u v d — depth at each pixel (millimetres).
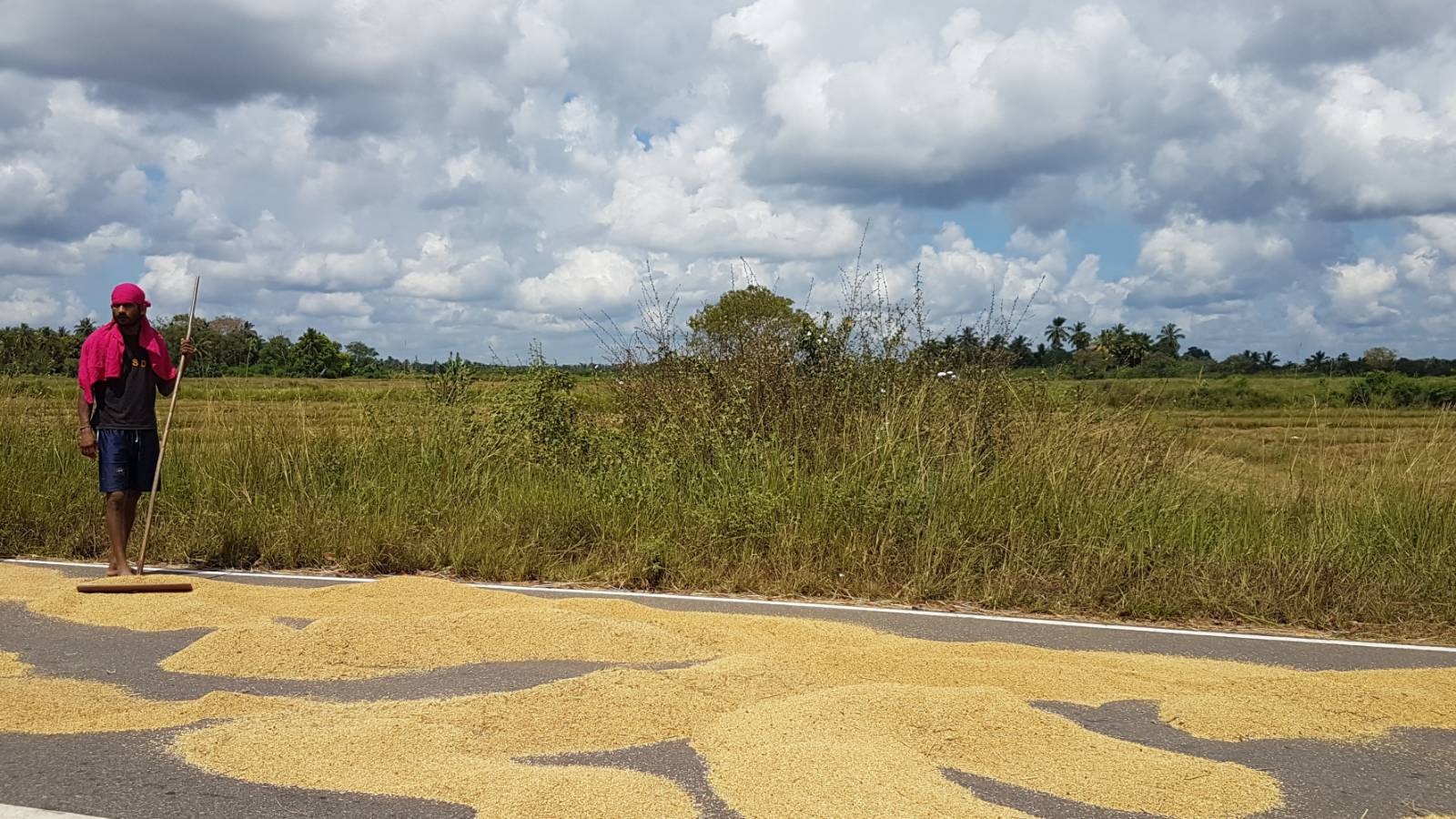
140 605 6289
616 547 8156
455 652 5312
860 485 8438
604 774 3598
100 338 7094
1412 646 6098
